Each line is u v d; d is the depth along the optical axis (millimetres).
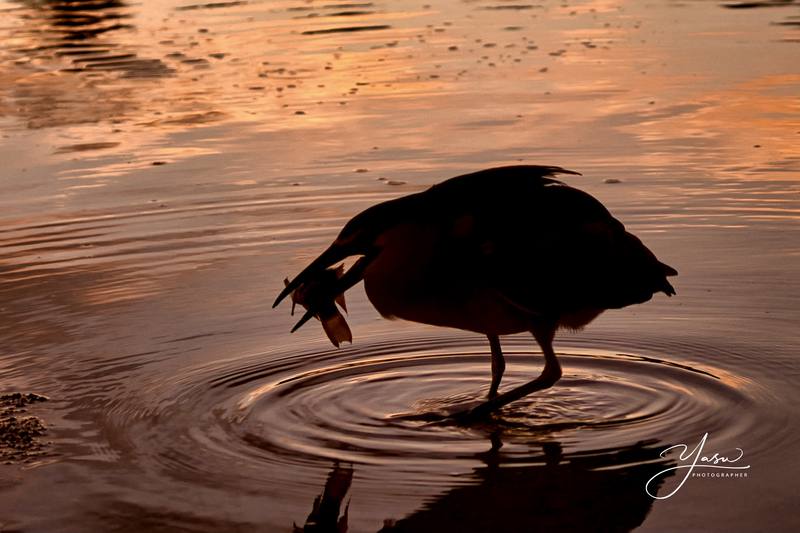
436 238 8133
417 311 8328
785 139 15711
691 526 6480
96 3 29969
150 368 9258
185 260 12125
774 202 13203
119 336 10031
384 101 18859
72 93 20234
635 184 13977
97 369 9266
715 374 8766
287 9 28453
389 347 9656
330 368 9195
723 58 20969
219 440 7855
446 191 8359
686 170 14469
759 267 11266
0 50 24203
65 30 26297
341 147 16156
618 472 7223
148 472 7363
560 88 19219
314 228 12930
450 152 15547
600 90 18969
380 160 15375
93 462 7539
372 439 7848
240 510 6805
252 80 20797
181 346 9750
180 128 17703
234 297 10977
